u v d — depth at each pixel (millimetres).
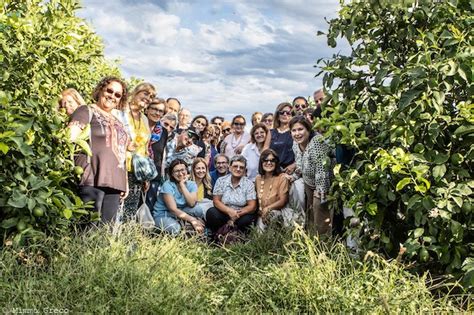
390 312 2377
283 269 2732
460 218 2695
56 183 2734
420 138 2760
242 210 4074
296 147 4012
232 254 3461
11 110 2594
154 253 2848
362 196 2805
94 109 3045
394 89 2619
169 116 4355
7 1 2922
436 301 2639
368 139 2912
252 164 4539
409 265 2680
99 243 2756
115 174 3010
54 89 3314
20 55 2828
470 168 2760
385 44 3078
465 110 2580
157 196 3998
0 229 2656
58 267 2486
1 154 2562
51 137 2766
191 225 3924
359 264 2848
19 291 2246
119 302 2297
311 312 2498
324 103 3119
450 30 2779
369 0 2717
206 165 4379
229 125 5875
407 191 2814
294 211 3910
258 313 2529
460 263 2619
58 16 3109
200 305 2467
